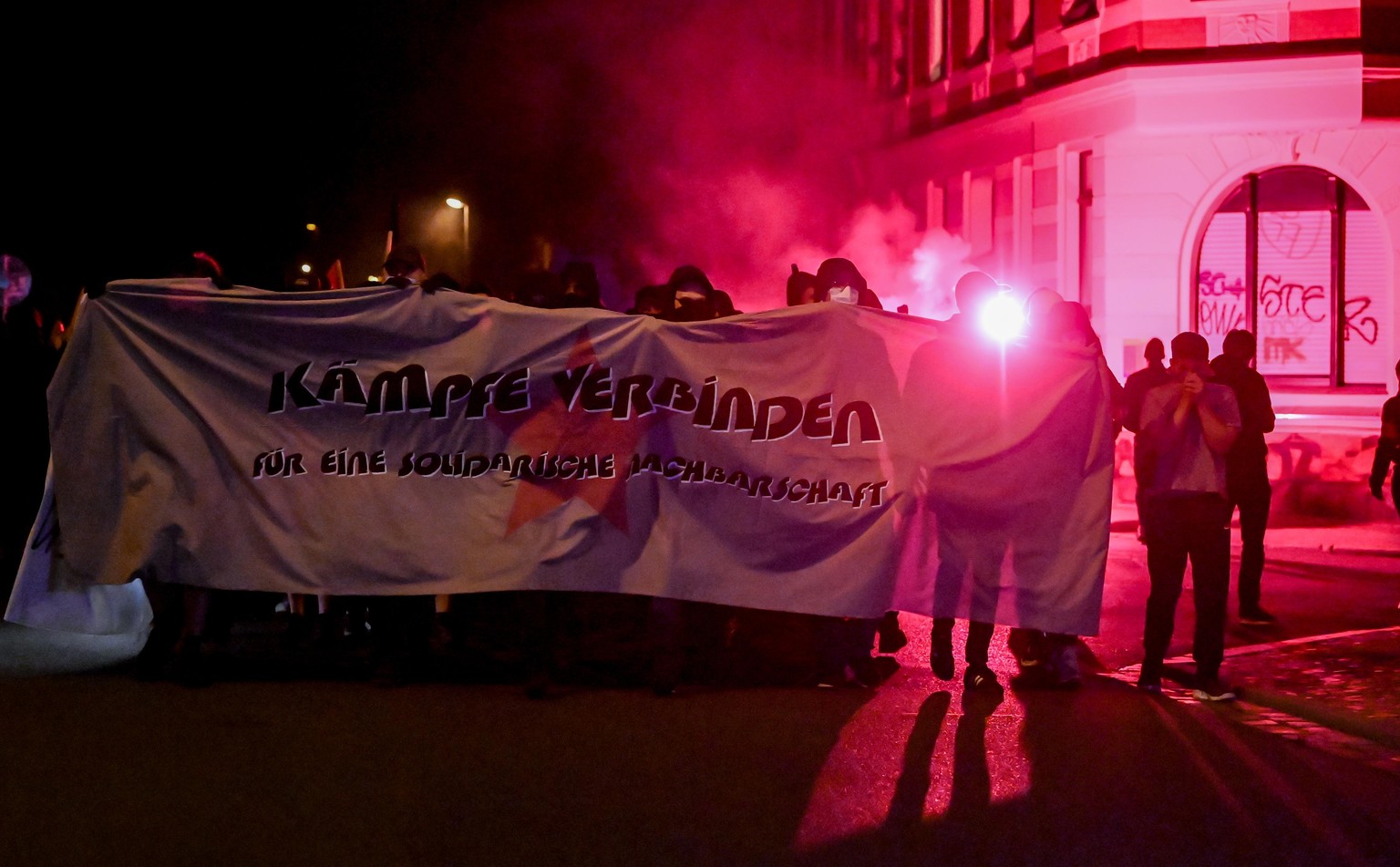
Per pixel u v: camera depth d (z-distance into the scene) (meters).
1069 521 7.50
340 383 7.50
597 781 5.58
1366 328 17.03
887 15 24.45
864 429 7.49
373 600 7.49
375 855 4.71
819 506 7.45
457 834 4.92
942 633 7.52
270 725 6.43
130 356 7.52
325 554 7.38
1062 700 7.23
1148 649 7.51
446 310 7.50
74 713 6.61
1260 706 7.18
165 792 5.37
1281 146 17.23
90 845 4.78
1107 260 18.06
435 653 8.35
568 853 4.74
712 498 7.44
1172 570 7.41
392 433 7.48
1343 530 15.48
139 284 7.53
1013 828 5.08
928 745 6.23
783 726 6.55
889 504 7.43
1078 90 18.38
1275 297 17.45
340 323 7.49
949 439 7.49
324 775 5.62
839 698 7.19
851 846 4.86
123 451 7.47
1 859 4.64
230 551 7.37
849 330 7.54
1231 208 17.62
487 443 7.45
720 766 5.82
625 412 7.45
